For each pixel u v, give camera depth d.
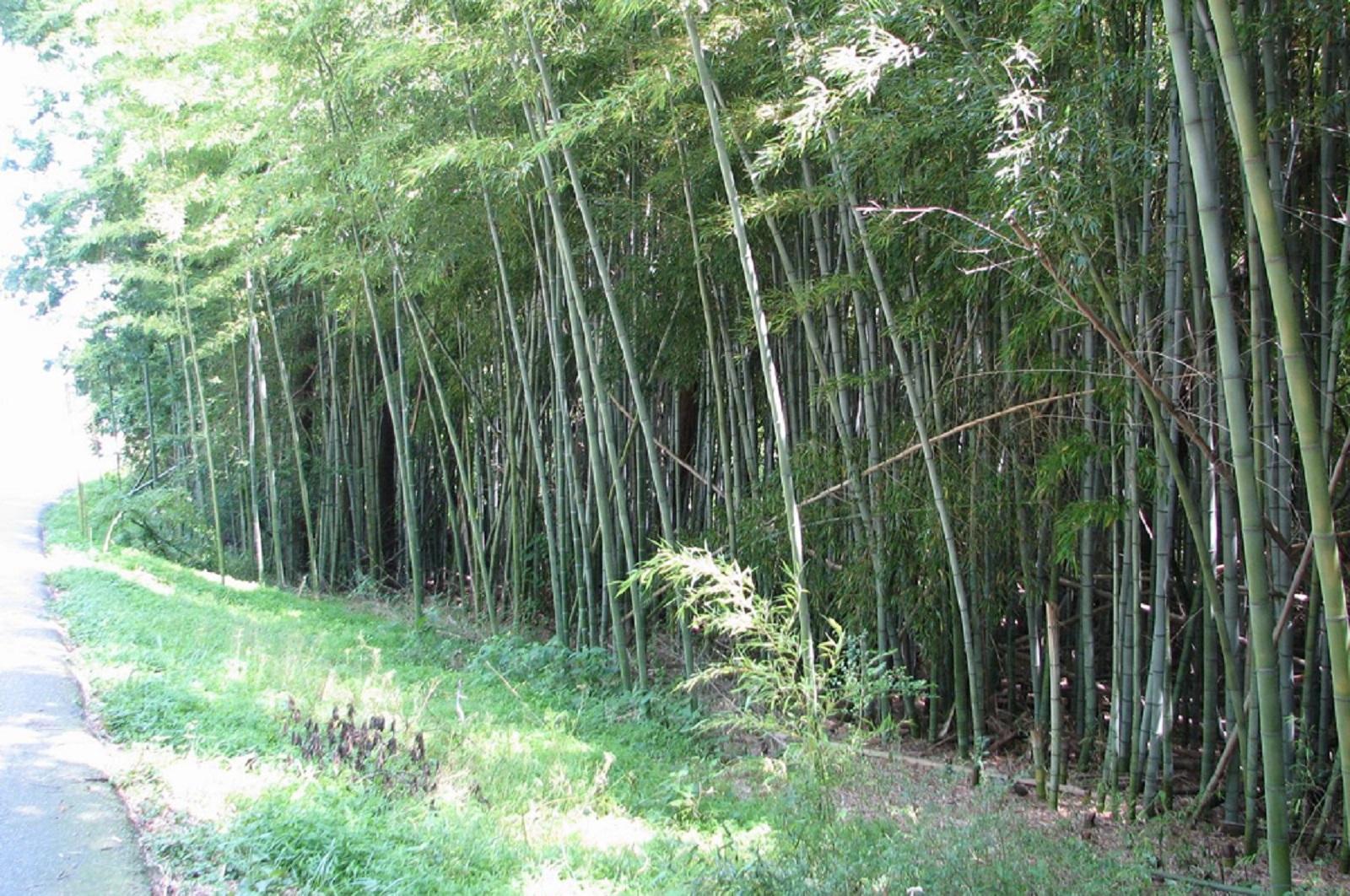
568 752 5.63
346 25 8.62
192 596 9.71
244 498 15.00
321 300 13.39
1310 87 4.53
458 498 11.78
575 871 3.78
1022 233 4.20
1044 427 5.61
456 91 7.97
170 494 13.65
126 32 10.83
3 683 5.59
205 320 14.01
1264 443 4.26
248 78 10.23
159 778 4.11
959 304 5.67
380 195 8.66
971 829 4.25
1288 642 4.55
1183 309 4.60
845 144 5.34
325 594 12.97
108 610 7.75
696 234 6.86
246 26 9.90
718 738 6.41
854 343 6.82
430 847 3.64
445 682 7.39
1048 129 4.14
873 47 4.56
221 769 4.23
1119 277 4.66
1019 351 5.36
